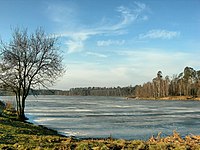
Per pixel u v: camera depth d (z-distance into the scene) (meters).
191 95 181.25
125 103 127.25
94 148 14.00
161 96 192.62
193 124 43.44
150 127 39.34
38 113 61.97
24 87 37.28
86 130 35.41
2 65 36.91
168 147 14.36
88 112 67.94
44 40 37.88
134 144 15.31
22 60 36.78
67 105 103.88
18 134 18.70
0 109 40.59
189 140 16.31
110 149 14.09
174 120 49.59
